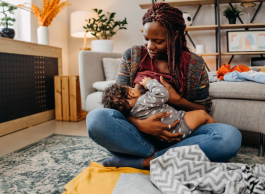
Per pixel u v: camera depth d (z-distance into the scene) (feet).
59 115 8.57
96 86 7.06
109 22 10.07
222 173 2.78
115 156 3.73
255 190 2.58
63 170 4.00
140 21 11.14
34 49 7.83
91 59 7.61
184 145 3.17
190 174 2.95
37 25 9.17
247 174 2.82
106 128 3.07
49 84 8.79
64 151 5.00
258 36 10.20
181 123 3.31
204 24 10.92
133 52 3.62
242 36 10.28
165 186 2.74
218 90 4.80
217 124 3.24
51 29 10.19
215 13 10.62
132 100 3.31
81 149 5.13
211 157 3.12
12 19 7.18
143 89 3.51
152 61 3.51
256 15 10.56
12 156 4.72
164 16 2.94
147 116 3.23
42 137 6.32
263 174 3.00
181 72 3.34
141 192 2.84
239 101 4.64
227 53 9.97
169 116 3.29
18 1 8.71
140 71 3.62
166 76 3.38
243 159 4.42
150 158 3.41
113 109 3.19
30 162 4.39
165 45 3.10
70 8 11.60
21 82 7.32
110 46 9.80
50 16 8.68
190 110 3.59
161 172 2.89
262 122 4.32
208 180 2.72
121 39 11.38
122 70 3.75
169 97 3.30
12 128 6.88
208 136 3.10
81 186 3.18
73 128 7.32
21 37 8.85
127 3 11.20
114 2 11.28
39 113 8.13
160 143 3.62
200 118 3.33
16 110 7.11
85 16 9.89
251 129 4.47
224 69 6.05
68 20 11.66
